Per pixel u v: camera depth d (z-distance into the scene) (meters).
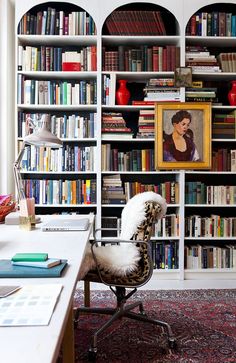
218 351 2.14
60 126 3.47
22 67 3.43
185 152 3.48
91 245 2.20
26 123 3.42
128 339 2.30
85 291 2.69
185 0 3.45
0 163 3.45
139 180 3.77
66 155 3.47
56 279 1.17
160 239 3.51
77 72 3.43
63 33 3.43
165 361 2.02
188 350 2.15
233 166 3.54
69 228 2.14
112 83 3.45
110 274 2.14
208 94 3.50
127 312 2.33
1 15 3.46
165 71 3.48
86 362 2.02
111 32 3.45
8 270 1.22
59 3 3.69
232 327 2.49
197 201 3.53
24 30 3.42
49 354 0.69
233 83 3.56
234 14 3.74
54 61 3.45
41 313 0.88
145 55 3.49
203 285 3.48
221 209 3.78
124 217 2.43
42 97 3.45
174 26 3.74
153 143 3.75
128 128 3.51
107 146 3.48
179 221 3.49
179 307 2.90
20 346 0.72
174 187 3.53
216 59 3.54
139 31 3.46
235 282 3.50
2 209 2.46
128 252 2.17
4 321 0.84
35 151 3.46
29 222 2.17
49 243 1.75
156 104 3.46
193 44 3.68
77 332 2.42
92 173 3.54
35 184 3.47
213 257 3.54
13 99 3.68
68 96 3.46
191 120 3.48
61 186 3.47
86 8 3.42
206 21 3.50
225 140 3.53
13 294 1.02
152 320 2.28
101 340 2.29
